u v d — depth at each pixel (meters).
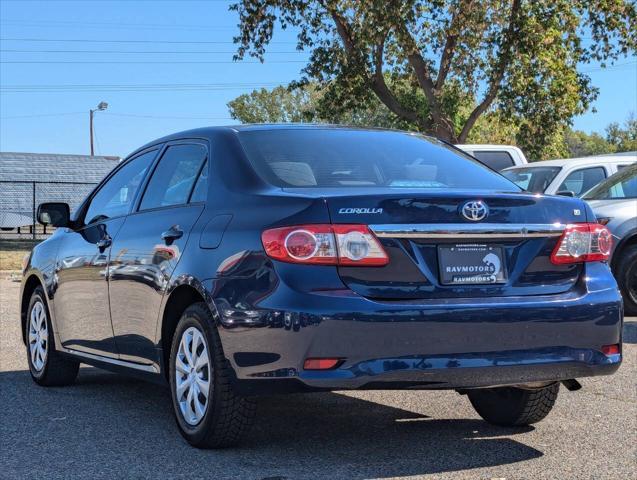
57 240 6.70
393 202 4.27
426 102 31.38
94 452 4.77
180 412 4.88
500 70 29.03
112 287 5.65
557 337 4.46
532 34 28.64
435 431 5.30
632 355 8.05
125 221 5.75
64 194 44.41
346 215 4.22
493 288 4.40
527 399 5.21
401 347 4.17
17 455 4.72
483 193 4.46
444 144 5.66
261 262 4.30
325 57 30.94
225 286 4.45
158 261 5.09
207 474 4.33
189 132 5.61
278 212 4.36
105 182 6.50
